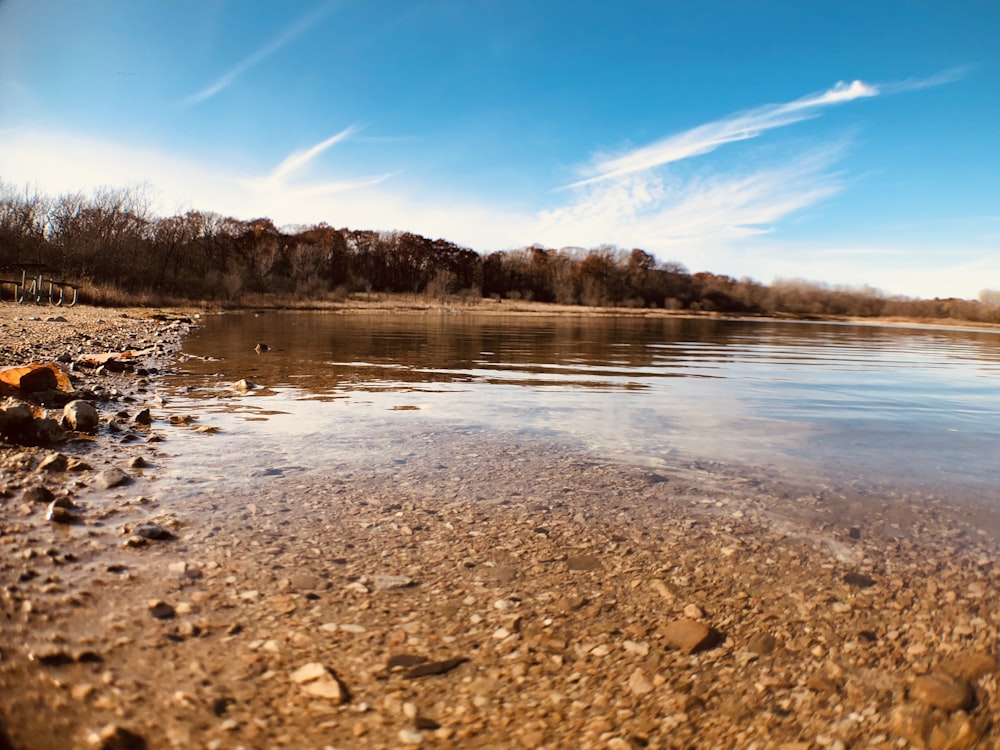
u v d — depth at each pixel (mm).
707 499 3951
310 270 63844
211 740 1724
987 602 2650
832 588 2758
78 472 4074
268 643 2188
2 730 1697
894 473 4691
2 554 2756
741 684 2078
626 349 18203
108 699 1855
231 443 5047
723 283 98875
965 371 14117
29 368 6391
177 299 39375
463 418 6430
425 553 2994
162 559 2807
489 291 90438
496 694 1981
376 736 1775
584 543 3184
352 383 8836
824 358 17109
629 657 2205
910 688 2068
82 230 37500
